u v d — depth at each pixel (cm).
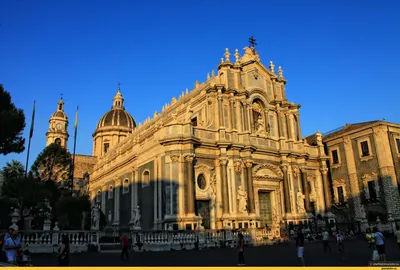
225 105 4159
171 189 3509
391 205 4369
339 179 5106
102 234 4656
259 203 4266
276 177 4394
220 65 4281
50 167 4894
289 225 4012
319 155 5022
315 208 4828
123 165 4919
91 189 6569
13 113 2438
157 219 3656
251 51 4778
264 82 4769
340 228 4606
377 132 4634
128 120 8819
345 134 5059
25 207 3453
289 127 4797
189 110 3878
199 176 3775
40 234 2447
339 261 1964
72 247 2553
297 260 2050
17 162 4956
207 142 3850
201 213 3709
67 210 4025
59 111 8850
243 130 4188
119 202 4944
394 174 4425
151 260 2139
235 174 3953
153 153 3906
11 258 1432
